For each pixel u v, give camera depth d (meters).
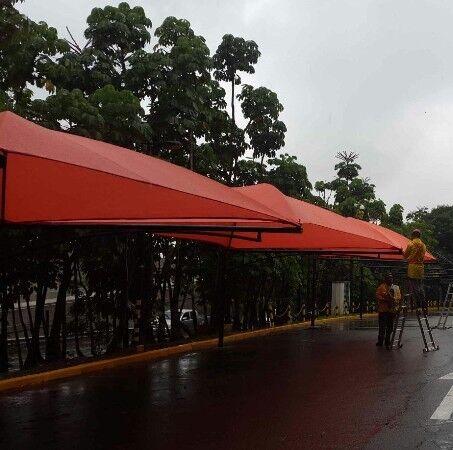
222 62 24.67
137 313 18.58
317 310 32.62
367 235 20.25
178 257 21.22
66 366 13.07
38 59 16.39
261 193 16.08
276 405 8.92
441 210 64.06
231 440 7.09
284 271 25.23
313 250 20.56
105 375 12.65
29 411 9.06
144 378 11.99
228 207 11.78
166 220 13.52
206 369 12.92
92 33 19.02
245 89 25.44
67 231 15.28
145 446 6.94
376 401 8.94
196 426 7.80
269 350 16.16
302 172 27.03
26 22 13.45
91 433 7.59
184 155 20.59
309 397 9.42
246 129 25.47
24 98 15.82
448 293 21.73
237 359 14.45
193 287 23.45
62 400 9.89
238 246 19.25
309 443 6.85
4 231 14.20
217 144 24.06
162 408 8.95
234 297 23.89
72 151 9.63
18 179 10.92
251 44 24.61
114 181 10.85
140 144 18.42
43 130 10.20
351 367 12.37
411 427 7.37
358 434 7.16
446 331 20.36
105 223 13.62
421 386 9.93
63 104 15.47
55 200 11.69
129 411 8.81
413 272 16.20
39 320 16.33
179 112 19.06
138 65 18.48
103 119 15.73
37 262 16.03
